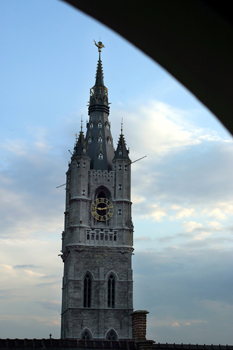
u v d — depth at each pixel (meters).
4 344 28.48
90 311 121.44
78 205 130.00
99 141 140.75
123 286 124.94
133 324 31.42
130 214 133.25
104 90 148.50
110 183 134.25
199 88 5.73
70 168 147.25
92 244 127.00
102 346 30.28
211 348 34.69
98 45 155.38
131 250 128.75
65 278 130.00
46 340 29.75
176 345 33.53
